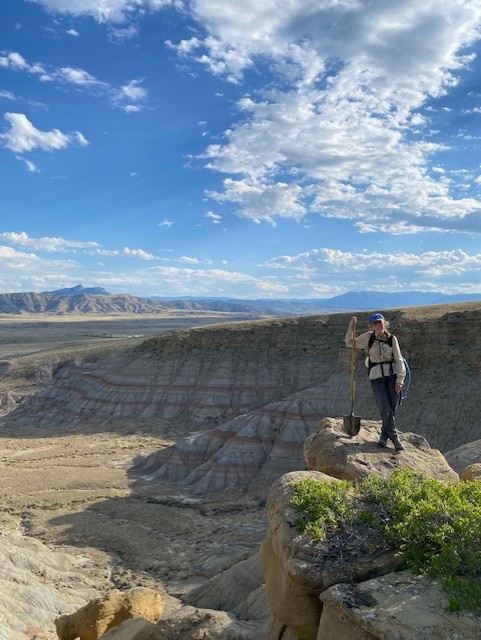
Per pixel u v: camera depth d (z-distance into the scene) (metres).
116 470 70.94
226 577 30.14
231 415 87.38
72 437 87.12
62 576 40.28
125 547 48.19
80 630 18.59
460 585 5.98
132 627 13.24
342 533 7.07
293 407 72.69
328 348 90.38
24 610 31.39
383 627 5.73
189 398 93.25
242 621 14.45
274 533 7.70
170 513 56.72
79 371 113.94
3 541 43.28
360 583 6.47
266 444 69.19
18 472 70.31
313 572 6.67
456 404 62.16
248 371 93.56
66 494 62.34
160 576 41.75
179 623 14.09
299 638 8.01
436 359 68.44
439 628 5.62
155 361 102.00
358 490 7.86
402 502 7.25
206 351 100.38
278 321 100.88
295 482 8.22
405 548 6.93
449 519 6.90
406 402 65.62
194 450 71.50
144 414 93.12
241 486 63.72
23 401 108.25
